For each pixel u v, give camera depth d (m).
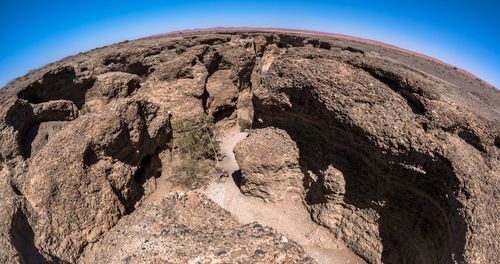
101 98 30.58
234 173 30.11
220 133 36.44
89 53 36.44
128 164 25.14
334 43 35.44
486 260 13.49
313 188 24.31
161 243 11.70
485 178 15.51
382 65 20.42
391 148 18.48
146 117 27.33
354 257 22.14
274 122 26.00
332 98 20.94
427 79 22.50
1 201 17.25
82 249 20.25
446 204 16.69
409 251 19.39
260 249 11.06
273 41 41.53
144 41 40.47
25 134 22.64
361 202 21.45
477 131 16.47
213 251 11.10
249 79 39.47
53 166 19.95
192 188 28.45
